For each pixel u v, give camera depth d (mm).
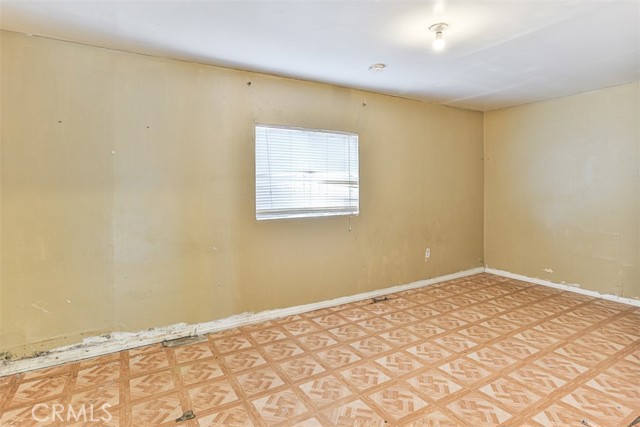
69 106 2531
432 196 4500
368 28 2330
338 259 3779
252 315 3293
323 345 2828
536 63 3016
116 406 2059
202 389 2225
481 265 5062
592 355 2643
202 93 2996
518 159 4621
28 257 2453
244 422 1920
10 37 2350
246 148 3207
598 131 3885
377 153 4008
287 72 3230
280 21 2223
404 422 1916
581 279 4098
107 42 2535
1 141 2352
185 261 2979
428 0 1981
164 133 2855
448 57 2865
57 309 2547
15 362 2428
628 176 3699
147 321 2848
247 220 3238
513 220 4723
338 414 1983
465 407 2041
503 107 4695
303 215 3541
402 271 4273
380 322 3293
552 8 2076
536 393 2172
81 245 2607
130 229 2762
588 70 3213
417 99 4238
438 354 2666
